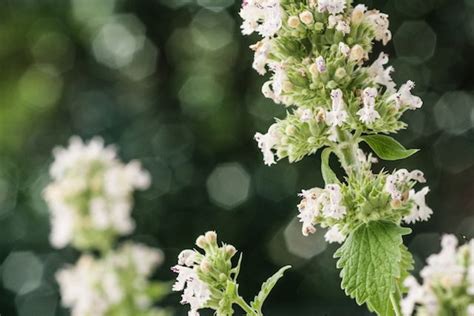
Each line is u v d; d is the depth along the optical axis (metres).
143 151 17.42
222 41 17.91
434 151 17.06
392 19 17.30
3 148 18.16
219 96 17.75
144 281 8.51
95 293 8.34
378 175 4.83
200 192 17.48
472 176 16.89
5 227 17.64
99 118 17.91
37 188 17.80
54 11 18.58
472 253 3.68
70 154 8.89
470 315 3.55
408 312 3.68
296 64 4.84
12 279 17.59
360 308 16.58
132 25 18.23
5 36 18.73
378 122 4.75
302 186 17.11
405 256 4.79
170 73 18.11
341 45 4.68
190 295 4.75
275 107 17.25
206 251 4.86
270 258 17.38
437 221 16.70
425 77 17.28
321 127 4.79
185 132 17.66
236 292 4.71
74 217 8.67
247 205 17.38
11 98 18.70
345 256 4.62
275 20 4.72
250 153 17.56
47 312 17.53
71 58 18.58
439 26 17.30
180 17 18.08
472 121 17.14
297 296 17.23
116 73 18.27
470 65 17.28
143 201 17.30
